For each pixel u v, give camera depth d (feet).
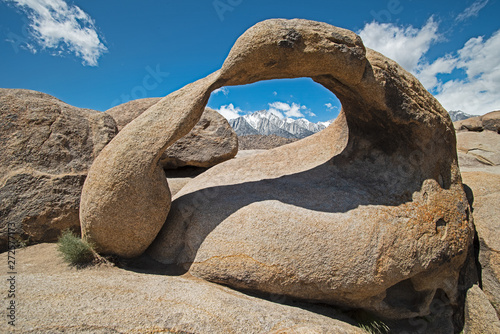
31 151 10.25
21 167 9.88
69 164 10.72
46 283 6.57
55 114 11.22
